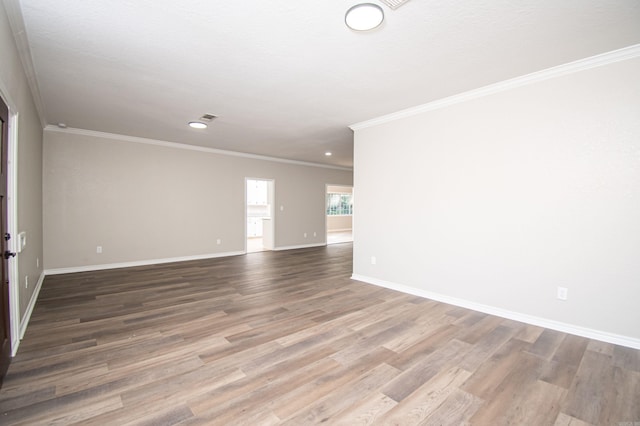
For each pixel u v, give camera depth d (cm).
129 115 418
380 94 339
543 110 285
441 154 359
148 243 583
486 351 238
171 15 199
